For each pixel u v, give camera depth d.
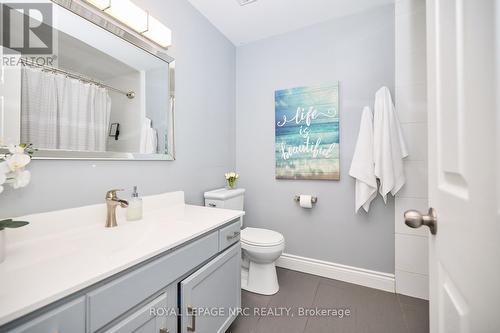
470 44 0.40
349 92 1.88
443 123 0.51
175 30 1.57
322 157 1.96
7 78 0.83
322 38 1.97
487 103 0.35
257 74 2.27
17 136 0.84
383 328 1.35
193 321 0.92
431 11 0.58
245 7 1.78
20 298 0.50
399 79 1.66
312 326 1.37
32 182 0.88
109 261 0.69
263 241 1.63
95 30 1.09
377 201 1.80
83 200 1.04
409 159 1.64
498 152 0.33
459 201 0.43
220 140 2.11
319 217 2.00
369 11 1.80
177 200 1.51
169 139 1.50
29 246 0.80
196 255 0.99
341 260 1.92
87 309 0.59
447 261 0.48
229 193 1.84
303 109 2.03
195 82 1.77
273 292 1.70
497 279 0.33
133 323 0.71
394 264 1.75
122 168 1.22
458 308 0.43
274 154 2.19
